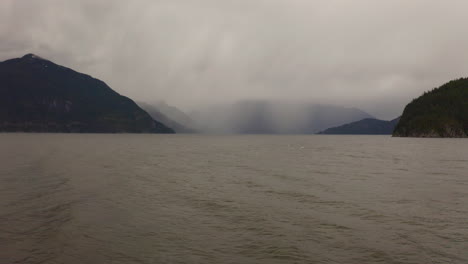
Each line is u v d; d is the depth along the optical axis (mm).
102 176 34969
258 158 64250
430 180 32812
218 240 14867
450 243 14312
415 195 25062
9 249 13367
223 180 33281
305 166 47750
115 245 14086
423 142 147625
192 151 88125
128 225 17031
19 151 76250
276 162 54969
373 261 12461
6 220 17406
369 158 63406
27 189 26391
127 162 52656
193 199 23578
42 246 13789
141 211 19953
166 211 20016
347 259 12695
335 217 18750
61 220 17625
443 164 50094
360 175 37125
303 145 132750
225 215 19203
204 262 12375
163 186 29188
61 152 74812
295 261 12516
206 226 17000
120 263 12203
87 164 48031
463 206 21250
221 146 122375
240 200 23359
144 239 14914
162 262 12336
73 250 13422
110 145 118250
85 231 15883
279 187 28969
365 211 20047
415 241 14586
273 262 12438
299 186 29484
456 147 103000
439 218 18344
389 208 20781
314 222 17734
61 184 29094
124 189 27359
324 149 100188
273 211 20141
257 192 26516
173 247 13945
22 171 37938
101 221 17656
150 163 51562
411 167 45844
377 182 31688
